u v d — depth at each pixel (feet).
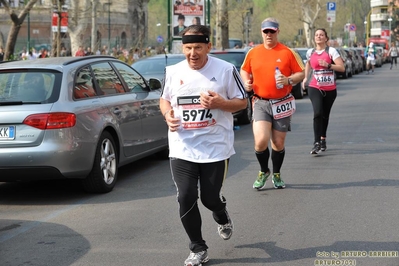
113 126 33.24
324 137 42.78
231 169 37.96
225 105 20.76
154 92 39.50
